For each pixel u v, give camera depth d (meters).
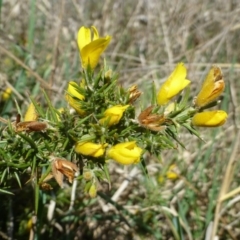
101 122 0.12
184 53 0.33
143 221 0.23
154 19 0.37
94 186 0.12
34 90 0.25
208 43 0.33
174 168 0.26
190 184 0.24
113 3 0.38
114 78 0.13
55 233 0.22
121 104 0.13
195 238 0.23
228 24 0.36
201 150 0.26
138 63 0.34
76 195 0.22
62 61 0.29
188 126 0.13
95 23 0.35
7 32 0.32
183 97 0.14
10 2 0.35
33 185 0.19
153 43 0.36
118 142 0.13
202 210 0.25
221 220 0.24
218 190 0.25
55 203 0.21
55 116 0.13
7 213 0.21
